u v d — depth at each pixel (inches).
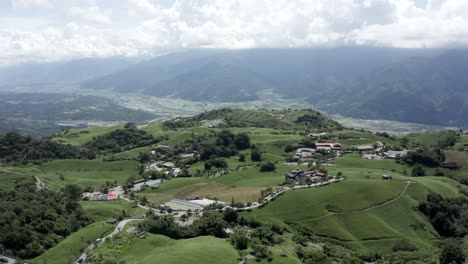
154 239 7268.7
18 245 7514.8
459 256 7027.6
